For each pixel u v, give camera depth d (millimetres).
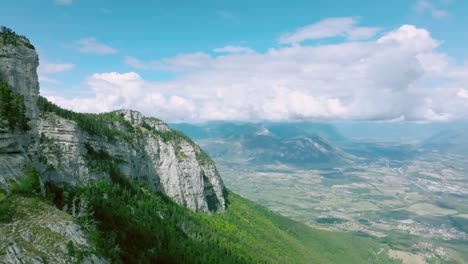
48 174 143750
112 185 186000
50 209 87188
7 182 84812
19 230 75250
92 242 88625
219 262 191000
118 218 154000
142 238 154875
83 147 181125
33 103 107750
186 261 170250
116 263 93125
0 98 93500
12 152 92312
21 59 103875
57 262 73812
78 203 126312
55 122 165375
